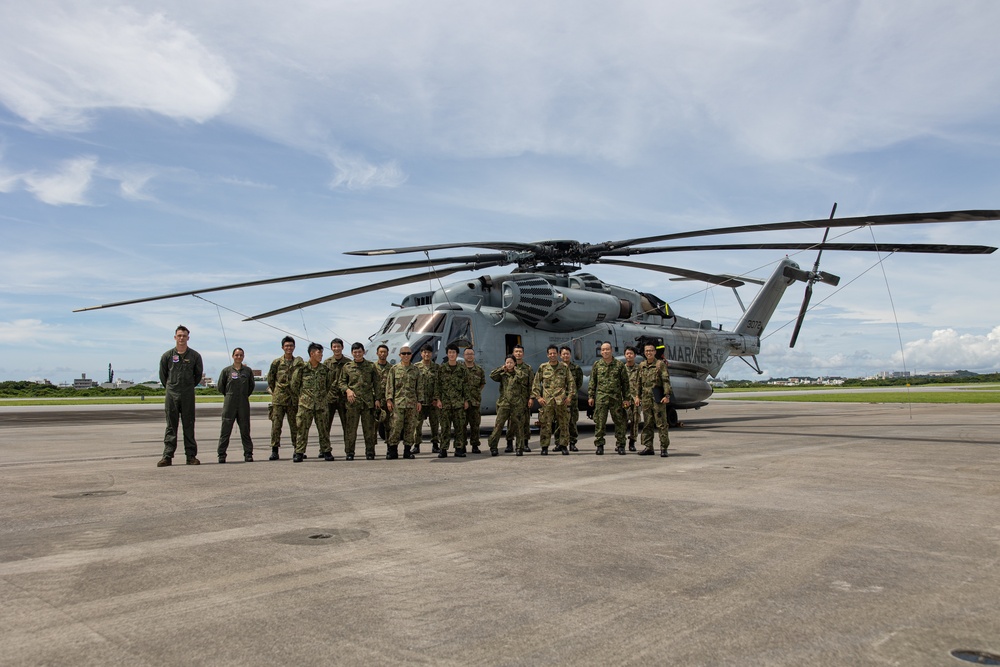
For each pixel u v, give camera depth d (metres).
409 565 4.30
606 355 10.77
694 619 3.38
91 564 4.32
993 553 4.57
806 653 2.97
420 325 13.93
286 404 10.38
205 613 3.45
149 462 10.02
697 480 7.73
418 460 10.15
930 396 41.94
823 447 11.34
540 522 5.53
